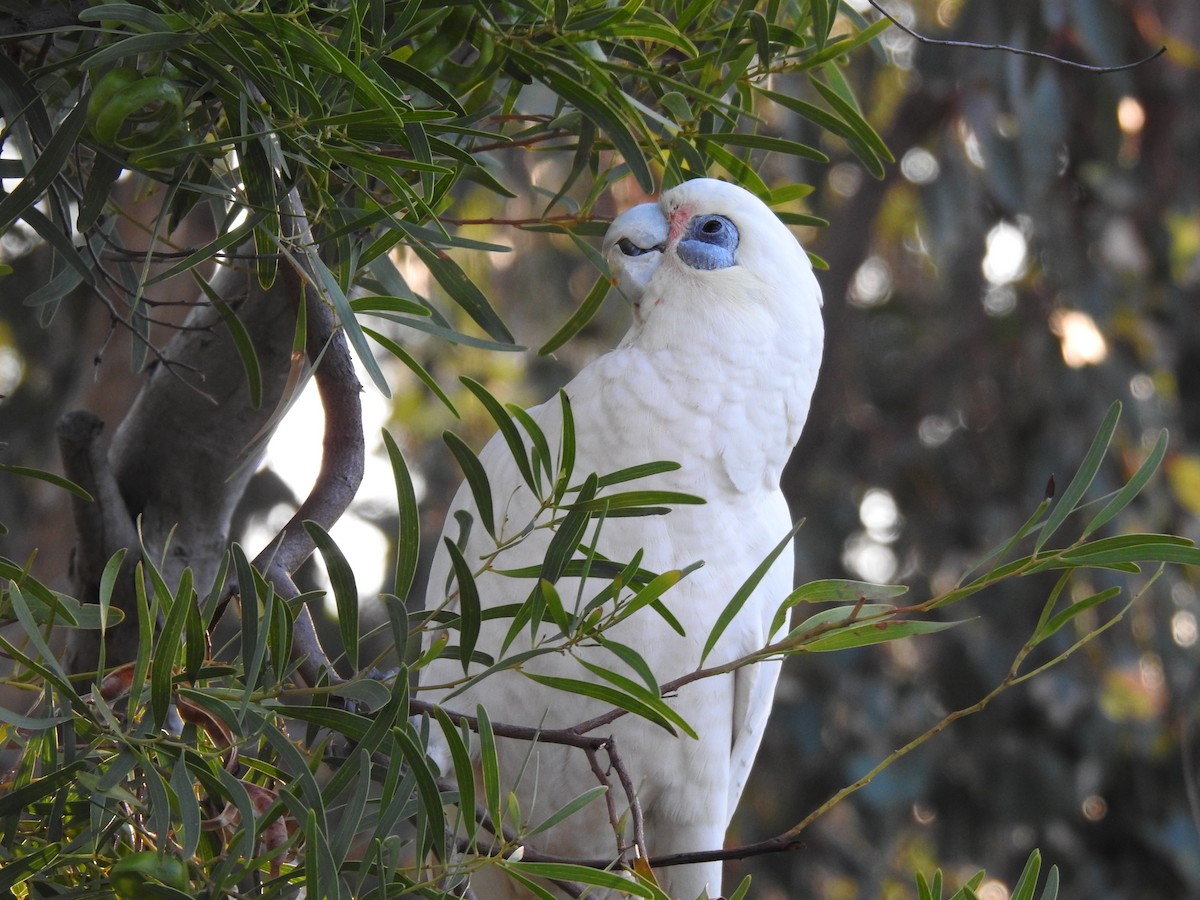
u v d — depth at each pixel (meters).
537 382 12.06
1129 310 10.77
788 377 4.70
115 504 4.64
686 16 4.10
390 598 2.83
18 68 3.21
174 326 3.80
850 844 12.05
